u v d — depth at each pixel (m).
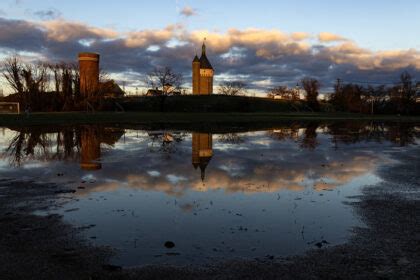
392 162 18.94
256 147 25.12
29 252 7.46
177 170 16.36
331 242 8.07
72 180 14.16
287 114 87.25
